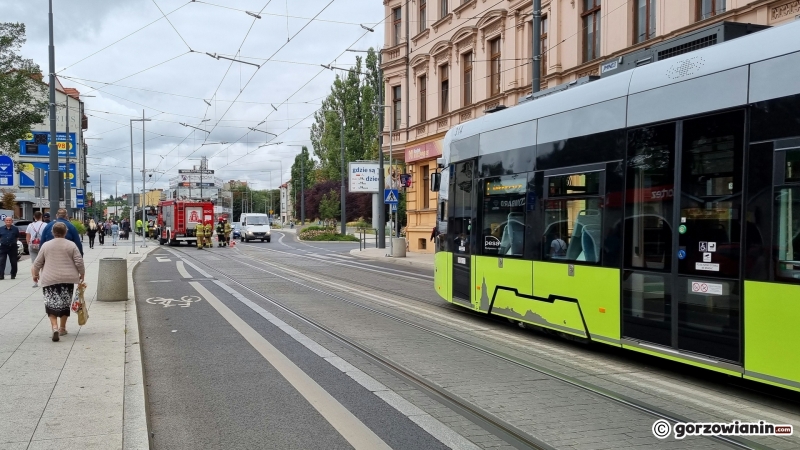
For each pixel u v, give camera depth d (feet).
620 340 25.81
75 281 30.17
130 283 58.54
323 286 58.23
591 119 28.12
